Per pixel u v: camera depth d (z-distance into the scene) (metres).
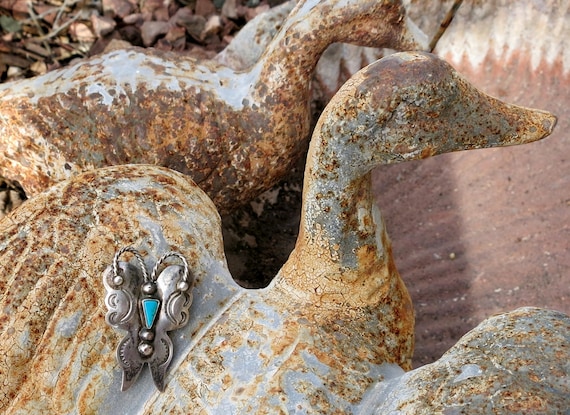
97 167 0.52
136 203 0.46
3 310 0.42
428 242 0.59
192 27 0.73
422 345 0.57
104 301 0.43
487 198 0.58
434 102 0.41
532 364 0.38
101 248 0.44
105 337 0.43
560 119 0.56
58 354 0.42
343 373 0.42
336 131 0.42
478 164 0.58
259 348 0.42
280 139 0.54
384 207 0.61
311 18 0.53
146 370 0.43
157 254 0.44
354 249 0.44
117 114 0.52
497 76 0.59
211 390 0.41
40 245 0.44
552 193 0.56
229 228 0.62
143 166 0.48
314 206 0.44
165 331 0.43
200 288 0.44
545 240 0.55
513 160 0.57
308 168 0.44
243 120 0.53
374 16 0.53
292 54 0.53
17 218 0.45
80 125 0.52
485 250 0.57
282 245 0.62
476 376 0.38
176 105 0.52
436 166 0.60
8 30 0.73
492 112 0.42
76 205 0.45
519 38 0.58
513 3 0.58
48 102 0.51
